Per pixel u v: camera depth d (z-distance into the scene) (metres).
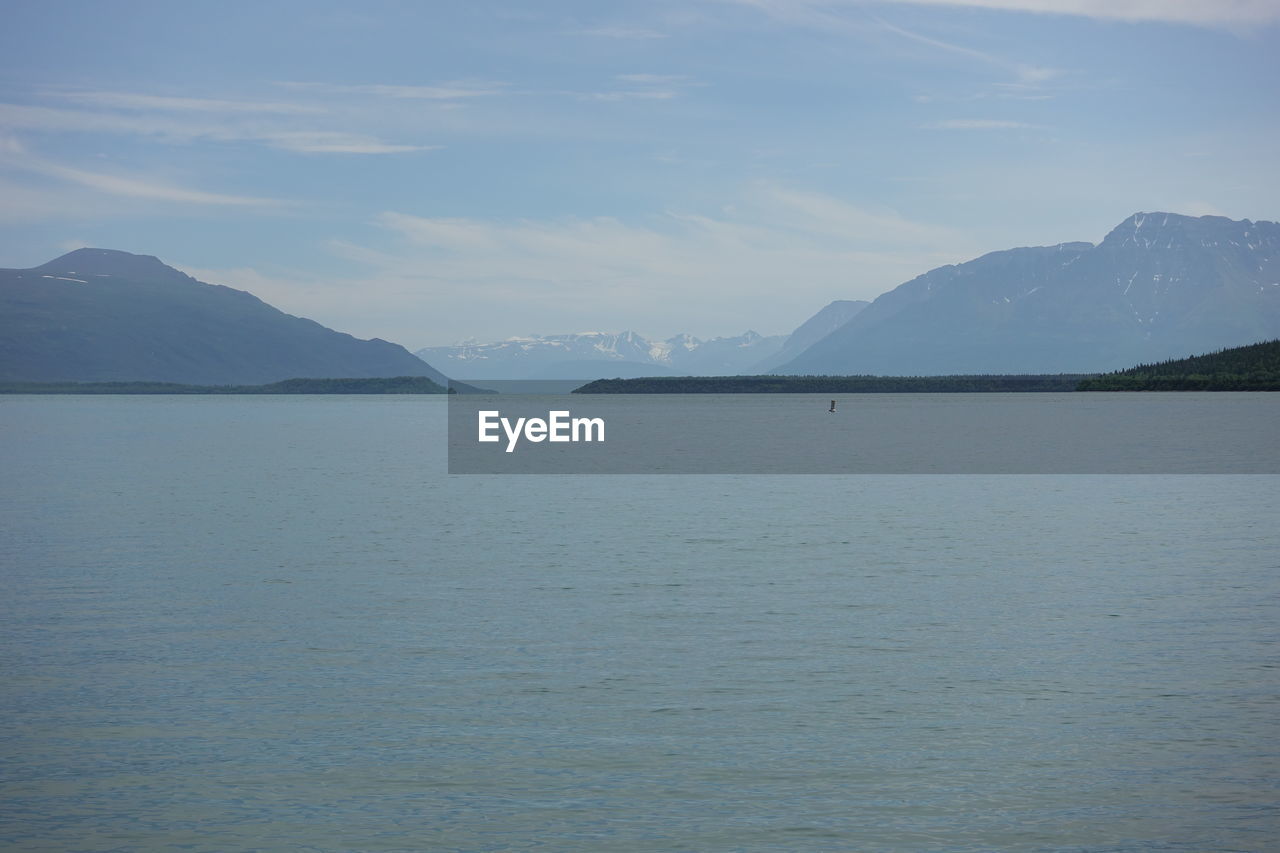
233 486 66.69
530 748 18.41
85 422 192.75
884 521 49.66
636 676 22.44
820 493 64.44
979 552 39.38
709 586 32.31
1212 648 24.73
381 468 83.69
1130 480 73.25
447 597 30.53
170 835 15.30
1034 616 28.05
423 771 17.45
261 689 21.53
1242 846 15.03
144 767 17.59
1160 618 27.84
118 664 23.28
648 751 18.27
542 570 35.22
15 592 31.14
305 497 60.06
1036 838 15.26
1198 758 17.98
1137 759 17.97
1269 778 17.19
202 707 20.45
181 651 24.38
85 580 33.19
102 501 56.97
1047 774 17.36
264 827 15.55
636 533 45.06
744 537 43.53
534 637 25.72
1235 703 20.69
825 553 39.28
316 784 16.97
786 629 26.55
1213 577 33.94
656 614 28.27
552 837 15.27
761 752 18.23
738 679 22.23
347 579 33.50
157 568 35.47
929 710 20.31
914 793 16.67
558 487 68.31
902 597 30.66
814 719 19.83
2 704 20.59
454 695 21.19
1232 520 49.91
